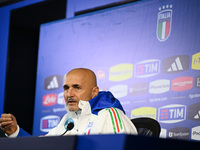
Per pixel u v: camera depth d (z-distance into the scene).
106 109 3.94
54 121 7.20
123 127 3.69
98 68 6.86
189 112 5.68
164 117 5.90
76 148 2.54
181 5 6.12
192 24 5.95
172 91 5.91
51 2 7.86
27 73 8.04
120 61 6.60
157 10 6.37
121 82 6.50
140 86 6.27
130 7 6.71
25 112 7.89
